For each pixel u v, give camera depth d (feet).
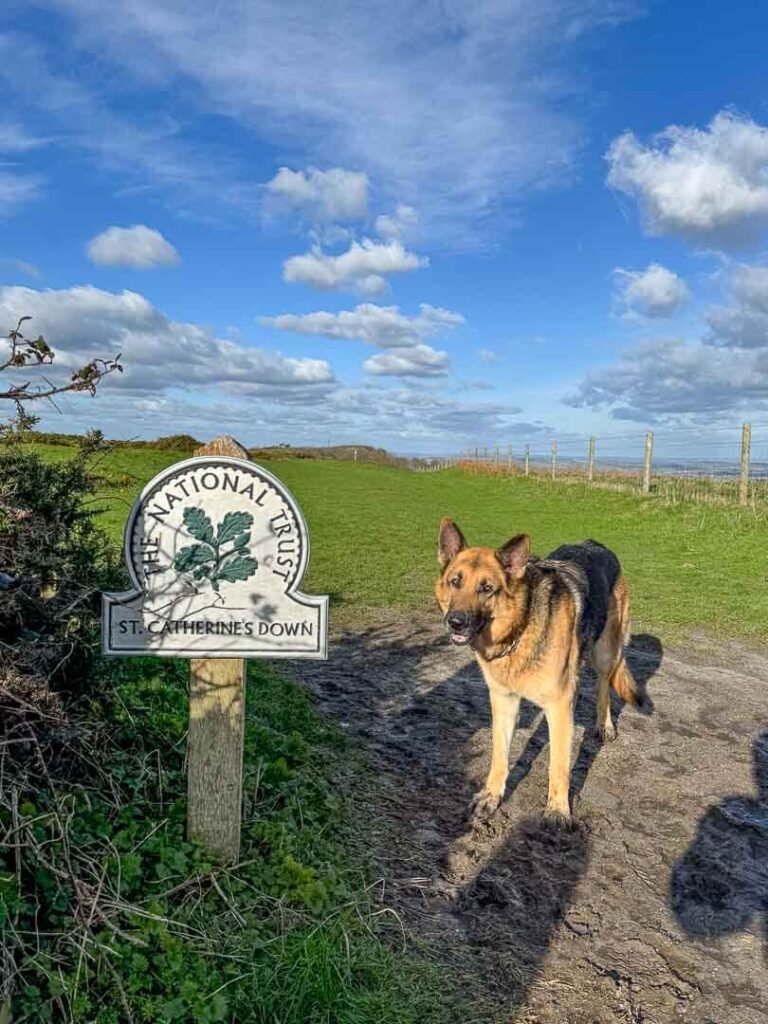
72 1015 3.58
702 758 8.86
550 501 39.17
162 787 5.56
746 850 6.83
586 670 12.33
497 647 7.11
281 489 5.00
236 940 4.46
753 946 5.47
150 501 4.93
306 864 5.52
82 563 5.61
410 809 7.10
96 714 5.62
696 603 17.07
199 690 5.07
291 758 7.20
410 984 4.65
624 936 5.50
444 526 7.80
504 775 7.35
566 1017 4.65
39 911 4.06
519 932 5.44
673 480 38.81
